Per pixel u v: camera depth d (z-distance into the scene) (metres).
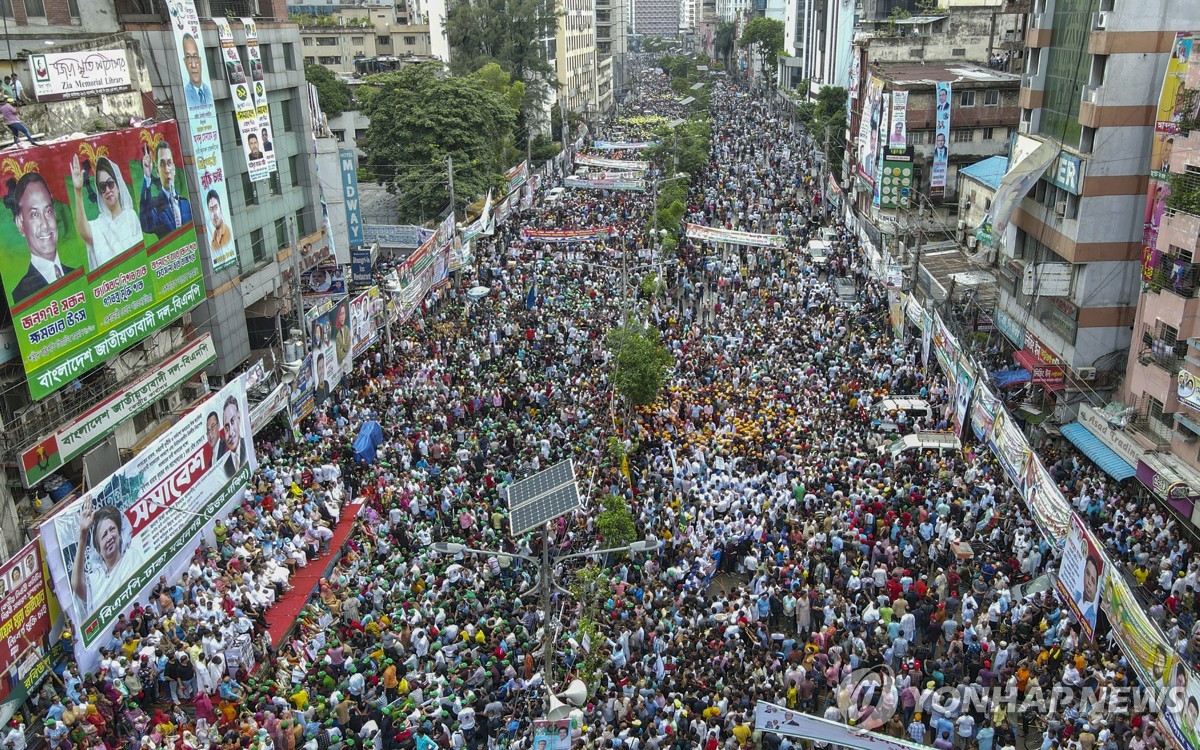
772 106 137.75
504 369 38.00
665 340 42.00
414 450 30.95
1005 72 58.03
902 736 19.70
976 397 29.94
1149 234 28.05
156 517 22.94
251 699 19.59
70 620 19.78
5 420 21.70
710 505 27.00
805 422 31.94
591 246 57.12
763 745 18.67
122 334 24.69
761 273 52.03
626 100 162.75
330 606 23.45
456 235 48.94
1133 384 28.59
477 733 19.62
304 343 31.86
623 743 17.94
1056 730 18.95
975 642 21.27
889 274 42.09
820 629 22.81
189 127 29.89
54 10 26.69
